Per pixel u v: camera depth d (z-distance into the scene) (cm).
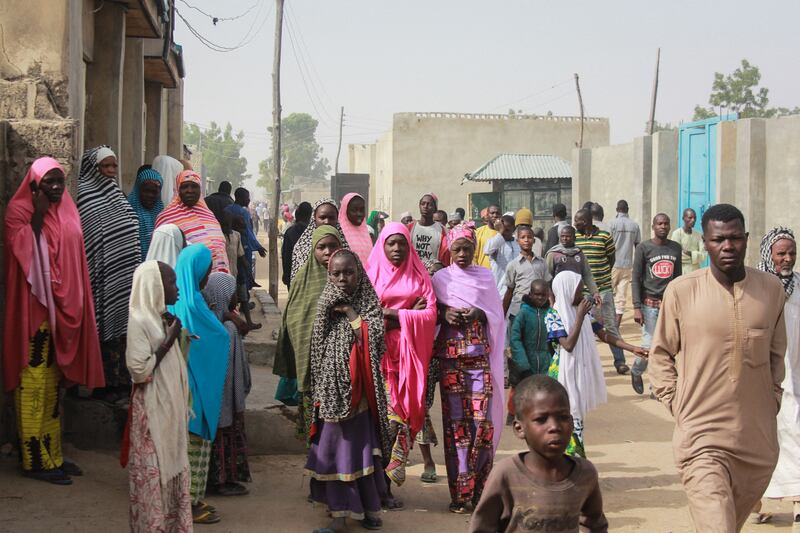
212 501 635
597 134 4288
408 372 635
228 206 1284
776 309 464
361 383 574
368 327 576
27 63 727
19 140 674
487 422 634
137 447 509
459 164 4197
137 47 1285
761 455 462
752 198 1734
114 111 1080
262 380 894
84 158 726
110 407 720
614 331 1174
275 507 626
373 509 581
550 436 340
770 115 5881
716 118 1872
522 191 3316
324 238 634
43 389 612
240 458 654
